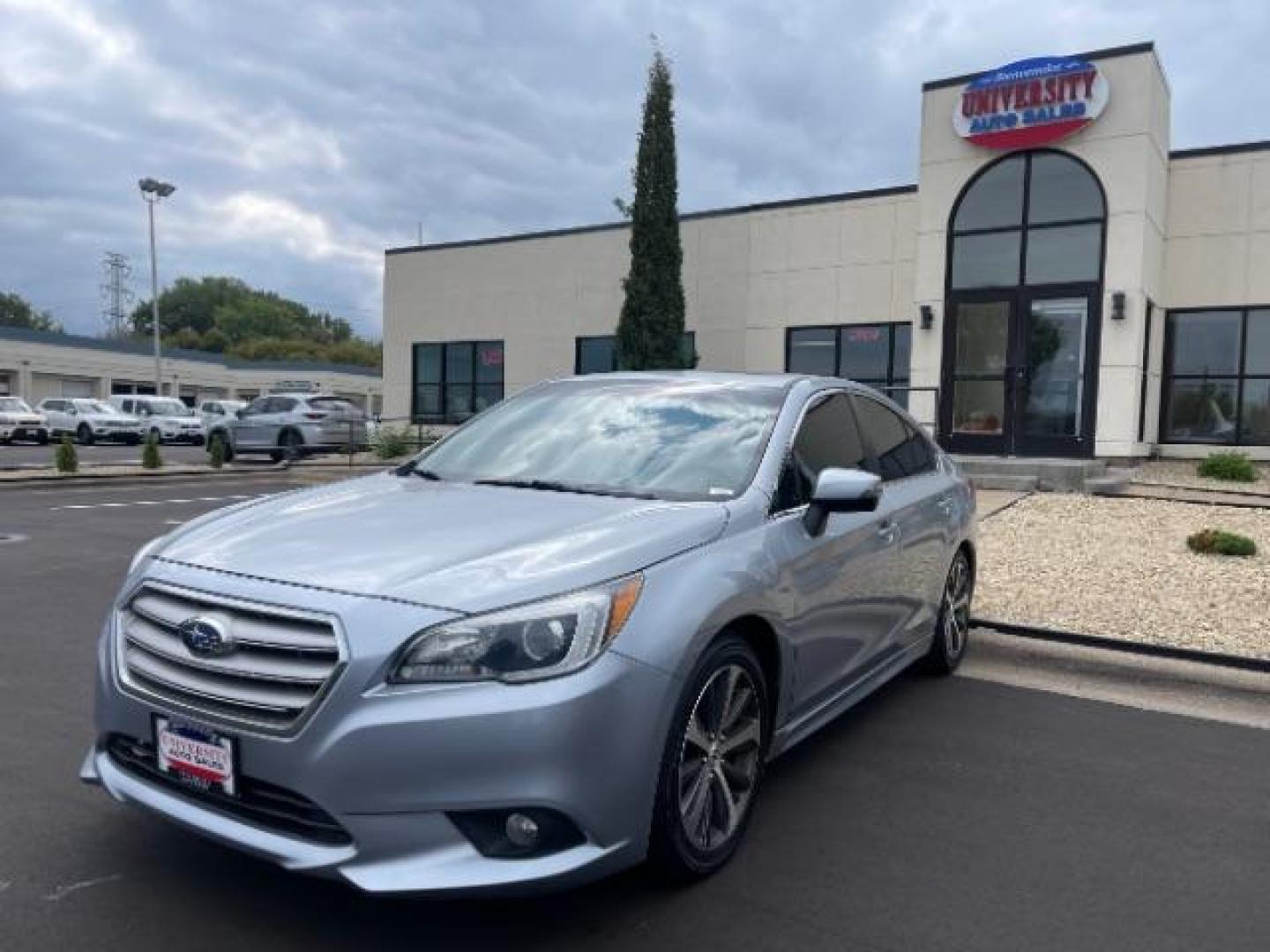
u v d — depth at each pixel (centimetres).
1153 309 1636
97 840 337
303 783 257
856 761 435
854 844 352
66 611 690
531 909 299
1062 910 310
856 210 1914
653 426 416
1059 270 1530
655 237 1852
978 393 1600
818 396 447
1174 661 586
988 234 1581
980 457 1476
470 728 255
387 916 293
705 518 334
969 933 295
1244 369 1655
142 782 295
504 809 258
